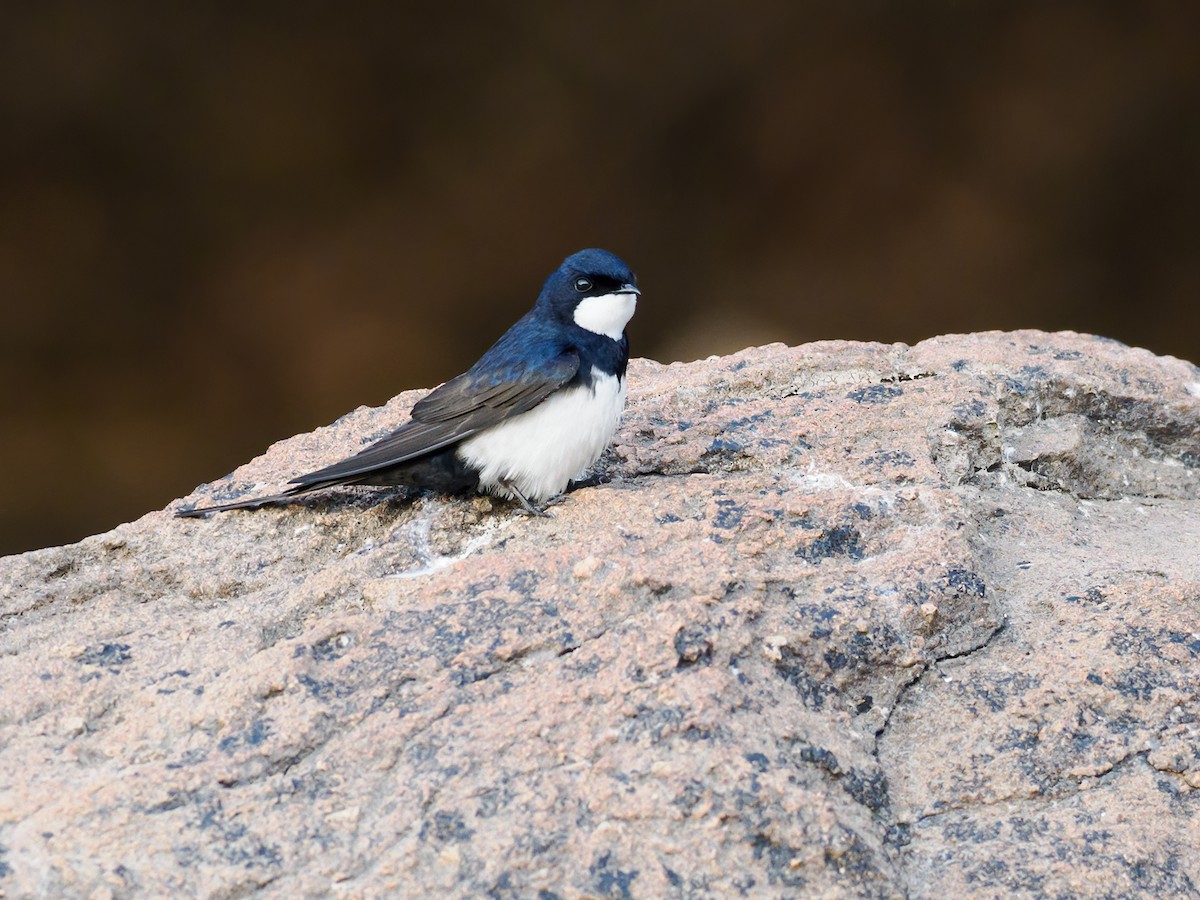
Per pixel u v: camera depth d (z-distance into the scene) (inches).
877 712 366.3
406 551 423.8
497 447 427.5
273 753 335.3
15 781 329.4
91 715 354.3
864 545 409.7
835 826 318.7
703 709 333.7
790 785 323.0
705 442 476.4
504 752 330.6
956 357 542.0
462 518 438.6
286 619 390.9
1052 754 355.3
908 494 422.9
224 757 333.7
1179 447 525.0
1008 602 402.9
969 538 413.4
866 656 369.4
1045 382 519.2
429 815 319.0
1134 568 416.2
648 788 320.5
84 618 405.1
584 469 442.6
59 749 342.3
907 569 393.1
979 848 335.0
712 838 313.3
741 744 329.7
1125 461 517.7
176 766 331.3
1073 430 510.0
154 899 303.6
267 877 309.6
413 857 311.0
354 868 311.6
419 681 353.1
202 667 367.9
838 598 379.6
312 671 355.6
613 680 344.2
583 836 314.0
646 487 440.1
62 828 315.6
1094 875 326.6
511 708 342.0
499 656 357.4
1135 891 324.5
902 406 494.9
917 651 373.4
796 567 394.6
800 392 528.1
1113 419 525.0
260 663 356.5
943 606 383.6
